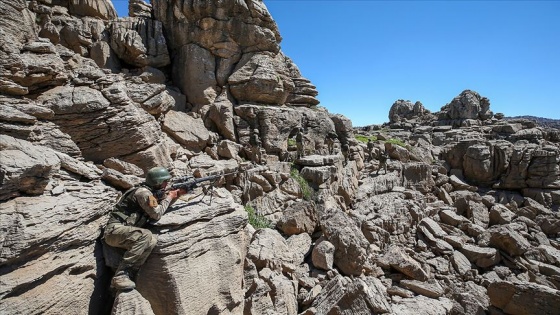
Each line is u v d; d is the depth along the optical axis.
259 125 17.62
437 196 22.11
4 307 4.20
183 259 6.14
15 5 9.67
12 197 4.90
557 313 9.55
